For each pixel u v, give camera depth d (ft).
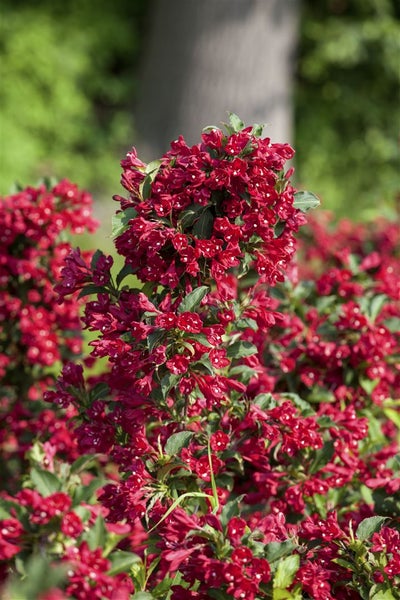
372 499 12.03
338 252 15.79
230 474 11.25
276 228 10.39
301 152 46.52
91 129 43.62
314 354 13.48
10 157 40.14
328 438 12.55
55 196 15.29
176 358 9.65
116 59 45.55
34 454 9.57
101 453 11.19
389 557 10.09
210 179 9.82
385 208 22.99
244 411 11.21
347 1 45.75
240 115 39.22
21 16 42.22
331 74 46.52
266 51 39.01
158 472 10.21
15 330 15.56
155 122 40.65
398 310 15.37
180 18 39.27
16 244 15.30
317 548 10.33
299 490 11.85
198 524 9.59
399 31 45.11
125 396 10.85
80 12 43.75
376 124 46.52
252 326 10.90
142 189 10.16
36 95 41.91
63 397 11.34
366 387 13.51
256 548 9.09
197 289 9.71
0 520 8.55
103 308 10.45
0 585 9.19
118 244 10.27
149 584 10.62
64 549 8.48
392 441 14.96
